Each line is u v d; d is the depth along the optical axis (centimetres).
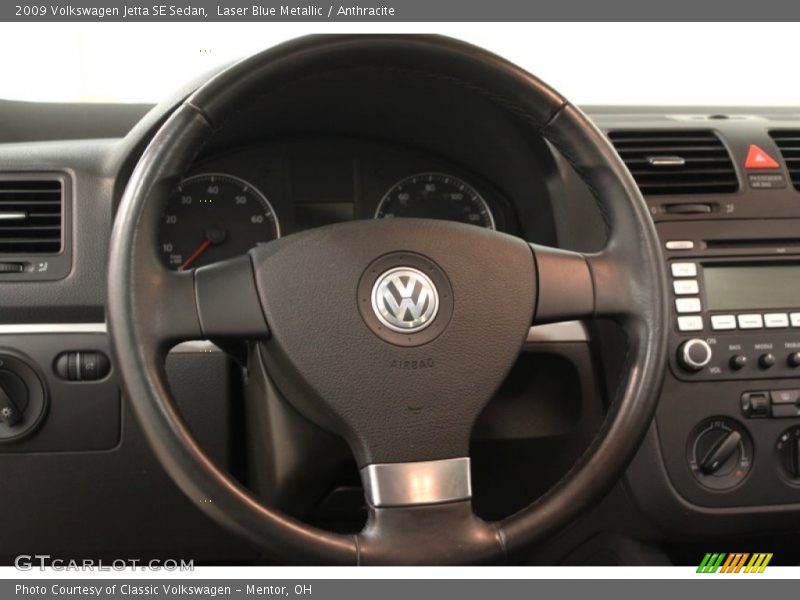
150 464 100
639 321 82
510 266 81
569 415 105
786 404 105
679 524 105
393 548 73
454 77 84
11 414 95
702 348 103
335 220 120
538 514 75
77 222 100
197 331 76
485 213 123
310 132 117
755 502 105
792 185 114
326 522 105
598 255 85
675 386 105
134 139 100
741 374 105
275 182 117
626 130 115
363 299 77
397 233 79
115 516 101
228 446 100
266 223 116
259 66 78
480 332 79
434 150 120
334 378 77
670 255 108
